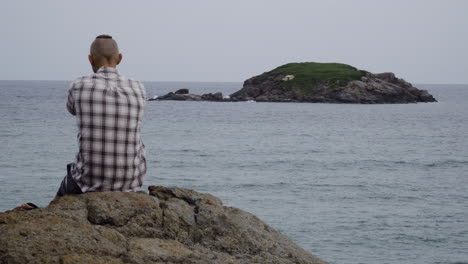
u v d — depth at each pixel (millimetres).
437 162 50062
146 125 86000
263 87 167125
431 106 164750
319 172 42438
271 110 132625
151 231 4633
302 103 160125
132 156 4688
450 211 29109
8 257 3633
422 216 27797
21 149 50938
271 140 67750
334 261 20500
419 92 165375
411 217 27516
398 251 21781
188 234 4859
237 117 108250
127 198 4754
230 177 38844
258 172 41594
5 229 3934
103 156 4578
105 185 4699
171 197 5359
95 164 4590
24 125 77938
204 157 49625
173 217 4887
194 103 162375
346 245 22500
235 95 172750
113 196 4695
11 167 40031
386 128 89188
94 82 4590
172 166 43375
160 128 81062
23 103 143500
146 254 4117
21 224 4035
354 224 25891
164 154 50969
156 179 37312
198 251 4613
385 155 54875
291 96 157875
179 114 115000
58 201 4613
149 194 5371
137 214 4684
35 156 46375
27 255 3664
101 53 4789
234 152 54188
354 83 155250
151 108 135750
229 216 5266
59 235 3965
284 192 33750
